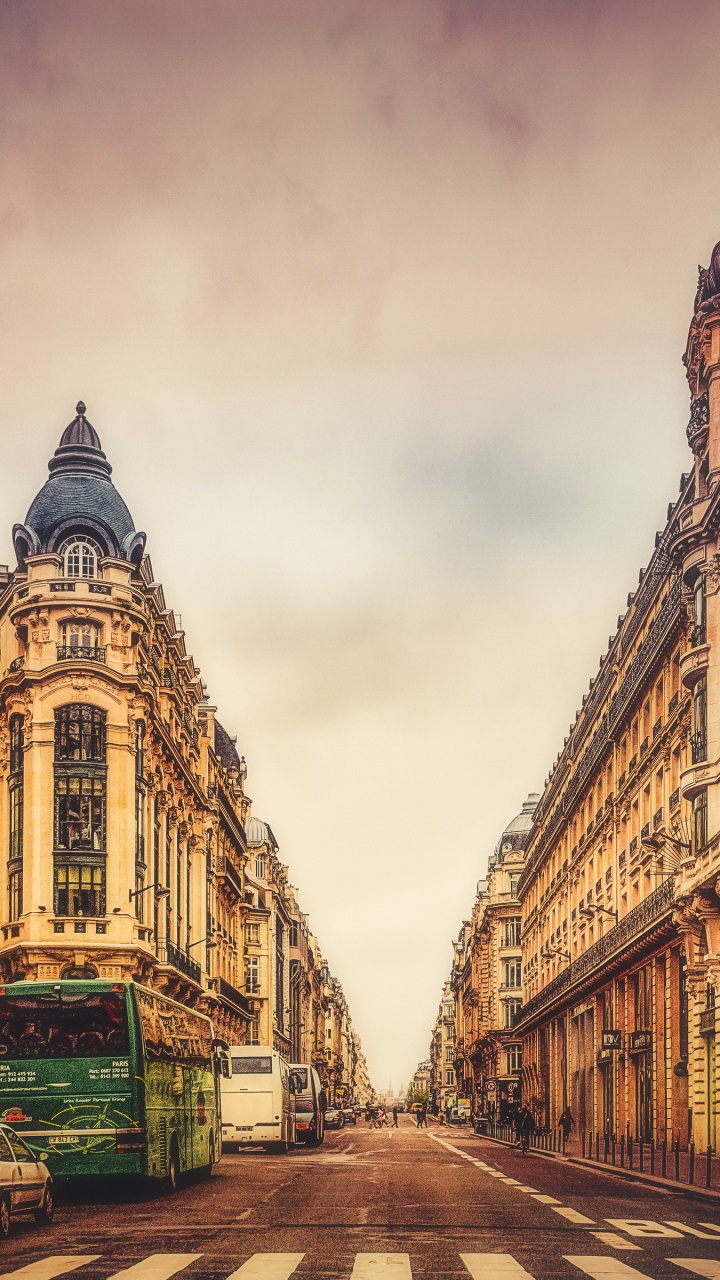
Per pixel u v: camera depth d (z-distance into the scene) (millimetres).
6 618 63812
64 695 60156
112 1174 24906
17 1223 20844
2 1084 25141
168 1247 16641
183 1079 30219
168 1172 27547
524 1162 44812
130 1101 25188
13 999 25500
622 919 57781
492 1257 15492
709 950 39719
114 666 61750
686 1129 46625
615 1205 24422
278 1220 20516
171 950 66750
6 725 61875
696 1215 22594
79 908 58875
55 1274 13898
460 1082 185000
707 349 40969
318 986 192875
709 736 39312
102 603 61594
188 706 79688
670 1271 14375
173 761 70500
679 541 40812
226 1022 90500
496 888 125875
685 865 41406
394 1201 24656
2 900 60438
